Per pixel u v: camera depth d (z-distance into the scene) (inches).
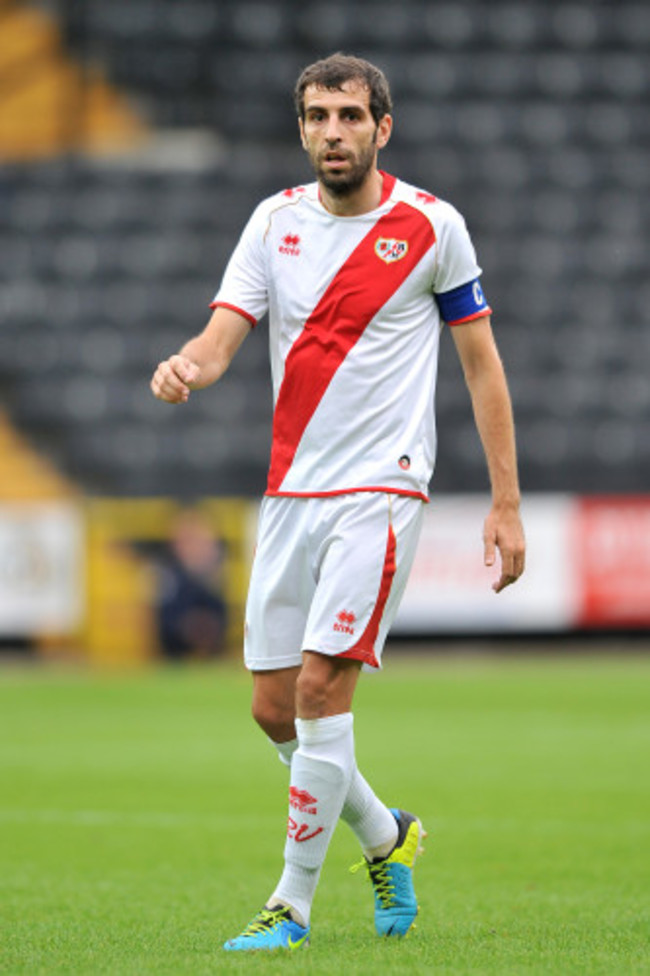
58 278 3208.7
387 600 638.5
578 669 2401.6
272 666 659.4
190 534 2536.9
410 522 644.1
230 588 2556.6
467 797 1269.7
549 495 2704.2
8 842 1060.5
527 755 1541.6
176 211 3304.6
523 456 2982.3
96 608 2529.5
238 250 672.4
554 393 3068.4
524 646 2608.3
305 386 646.5
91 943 652.1
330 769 634.2
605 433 3021.7
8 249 3240.7
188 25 3494.1
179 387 633.0
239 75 3479.3
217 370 660.1
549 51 3540.8
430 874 921.5
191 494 2945.4
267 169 3368.6
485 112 3464.6
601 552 2576.3
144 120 3432.6
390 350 646.5
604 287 3250.5
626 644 2630.4
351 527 634.2
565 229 3329.2
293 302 652.7
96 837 1080.8
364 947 631.8
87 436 2977.4
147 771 1443.2
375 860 679.1
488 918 749.3
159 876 916.6
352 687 641.0
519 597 2559.1
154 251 3250.5
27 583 2519.7
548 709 1931.6
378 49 3518.7
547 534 2568.9
